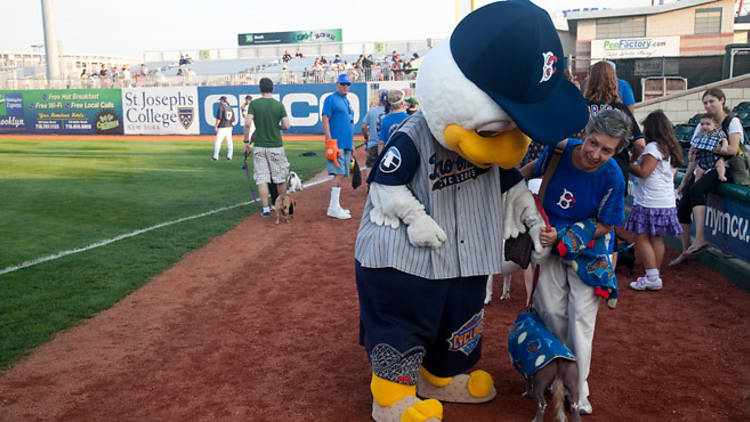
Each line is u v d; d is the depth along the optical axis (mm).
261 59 49312
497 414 3586
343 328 5004
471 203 3285
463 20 3006
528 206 3422
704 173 6527
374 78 33812
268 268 6855
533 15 2863
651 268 5832
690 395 3746
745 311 5160
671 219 5672
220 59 49875
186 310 5461
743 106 11328
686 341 4605
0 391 3902
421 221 3113
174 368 4250
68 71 56500
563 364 3164
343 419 3521
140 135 32500
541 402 3186
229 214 9914
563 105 3014
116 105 32906
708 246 6707
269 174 9523
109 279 6281
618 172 3314
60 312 5305
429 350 3590
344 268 6836
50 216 9617
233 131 31469
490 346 4582
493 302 5625
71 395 3850
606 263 3418
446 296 3320
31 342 4652
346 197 11969
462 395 3723
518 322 3553
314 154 19812
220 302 5688
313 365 4289
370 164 11203
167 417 3564
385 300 3258
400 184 3195
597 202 3350
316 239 8258
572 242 3285
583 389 3508
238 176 14859
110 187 12867
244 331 4957
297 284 6250
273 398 3795
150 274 6527
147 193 12086
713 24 35219
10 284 6059
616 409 3588
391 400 3299
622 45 35375
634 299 5648
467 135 2945
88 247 7602
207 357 4438
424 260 3195
